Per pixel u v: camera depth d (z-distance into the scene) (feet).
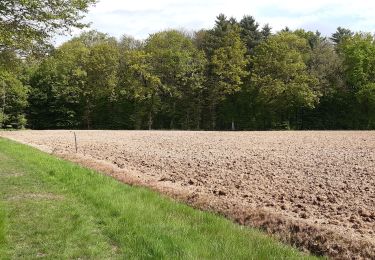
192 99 229.45
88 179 42.60
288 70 214.90
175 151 84.58
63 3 57.93
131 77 225.76
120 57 237.86
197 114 230.07
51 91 234.58
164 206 32.12
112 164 60.49
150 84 224.12
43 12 55.83
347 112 221.46
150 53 225.15
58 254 22.45
